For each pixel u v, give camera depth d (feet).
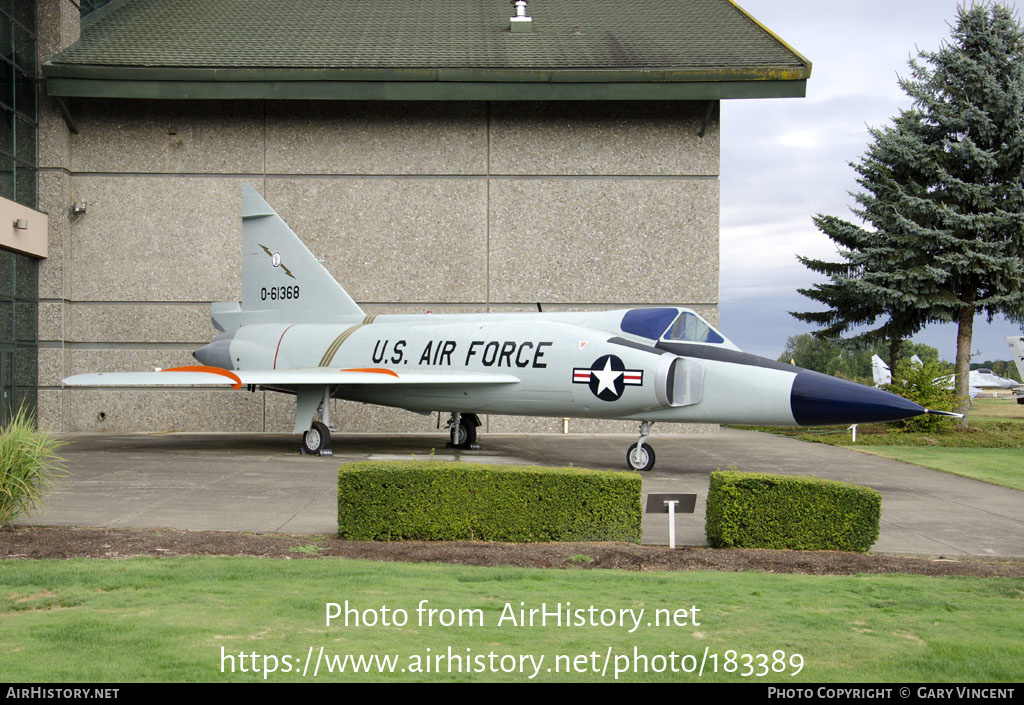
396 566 22.82
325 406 52.13
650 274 68.18
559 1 81.66
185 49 67.62
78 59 64.75
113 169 68.08
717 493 27.17
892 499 38.40
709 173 68.03
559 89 63.87
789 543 26.86
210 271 68.28
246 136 68.33
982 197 76.95
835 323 86.28
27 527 27.86
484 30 73.77
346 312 57.72
